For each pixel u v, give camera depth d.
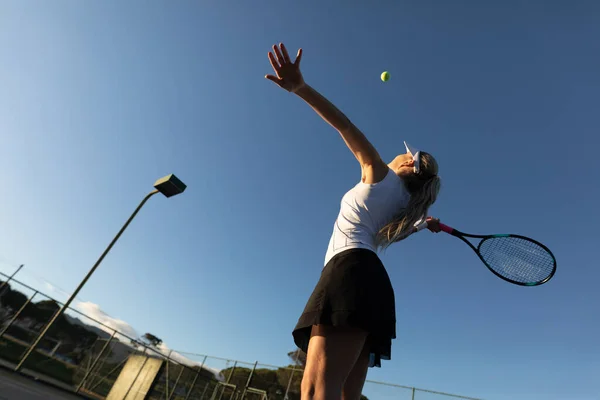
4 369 9.08
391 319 1.11
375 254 1.19
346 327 1.01
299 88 1.24
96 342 12.55
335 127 1.27
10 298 10.84
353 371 1.25
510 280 2.39
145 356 12.04
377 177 1.25
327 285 1.07
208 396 12.85
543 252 2.34
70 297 9.49
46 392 7.86
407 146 1.44
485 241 2.46
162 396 11.81
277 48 1.21
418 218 1.32
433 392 8.55
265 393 11.77
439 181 1.40
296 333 1.11
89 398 10.36
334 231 1.30
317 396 0.94
